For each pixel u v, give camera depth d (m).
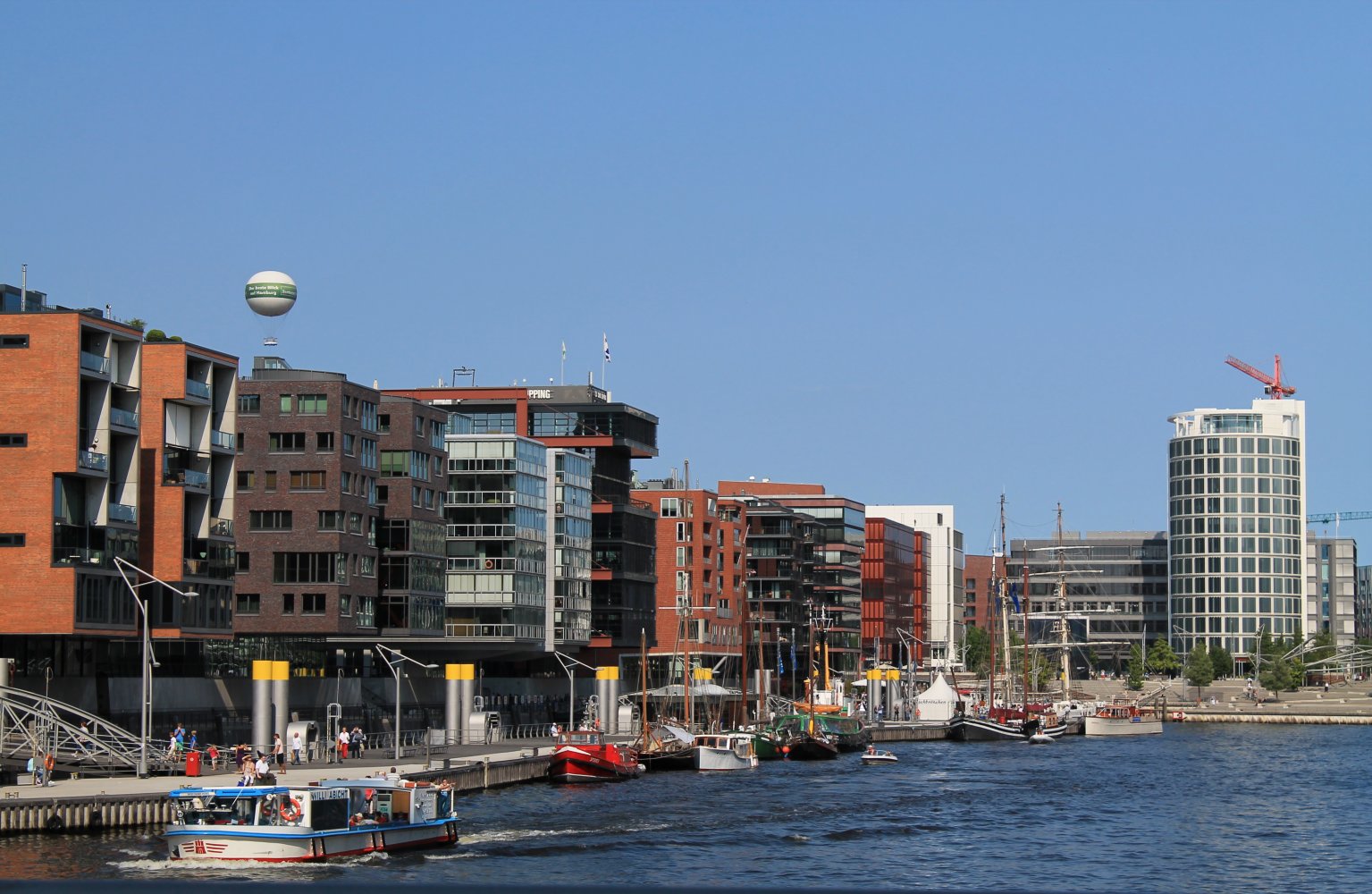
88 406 123.62
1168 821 120.50
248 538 155.50
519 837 97.12
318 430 155.88
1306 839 110.00
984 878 90.31
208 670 148.88
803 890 16.66
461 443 187.50
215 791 83.00
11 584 117.81
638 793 127.75
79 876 75.81
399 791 89.38
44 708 105.00
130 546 126.44
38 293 135.25
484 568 185.75
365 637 161.75
